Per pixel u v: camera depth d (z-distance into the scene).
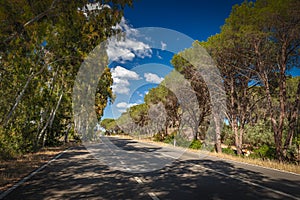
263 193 6.82
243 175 10.08
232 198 6.25
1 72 14.53
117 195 6.39
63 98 25.19
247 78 20.41
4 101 15.59
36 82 17.25
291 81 25.66
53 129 26.95
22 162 13.01
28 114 18.78
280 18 14.47
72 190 6.90
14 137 16.88
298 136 22.94
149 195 6.43
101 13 10.44
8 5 8.25
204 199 6.12
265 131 27.95
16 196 6.18
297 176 10.06
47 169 10.90
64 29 13.15
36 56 15.65
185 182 8.34
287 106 25.31
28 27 10.00
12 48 11.05
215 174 10.21
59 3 9.11
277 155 17.27
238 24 17.06
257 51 17.19
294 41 16.19
